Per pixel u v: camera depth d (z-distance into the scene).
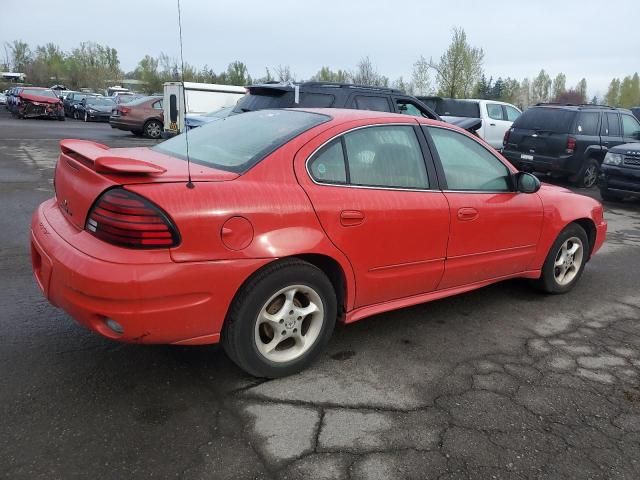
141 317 2.65
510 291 5.11
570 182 13.09
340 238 3.27
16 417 2.74
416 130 3.89
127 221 2.62
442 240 3.83
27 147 15.10
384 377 3.36
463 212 3.92
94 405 2.89
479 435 2.82
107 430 2.69
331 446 2.67
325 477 2.46
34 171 10.80
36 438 2.60
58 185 3.30
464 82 32.78
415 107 9.59
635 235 7.95
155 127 20.88
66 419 2.75
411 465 2.57
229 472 2.46
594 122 11.94
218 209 2.80
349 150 3.46
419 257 3.73
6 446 2.53
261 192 2.99
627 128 12.66
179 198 2.72
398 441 2.74
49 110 28.70
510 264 4.46
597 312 4.68
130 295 2.60
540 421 2.98
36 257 3.26
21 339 3.54
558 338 4.09
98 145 3.64
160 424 2.77
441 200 3.80
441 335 4.03
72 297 2.70
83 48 77.50
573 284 5.15
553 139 11.73
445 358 3.66
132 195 2.66
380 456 2.62
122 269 2.60
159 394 3.03
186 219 2.70
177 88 15.76
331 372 3.39
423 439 2.76
